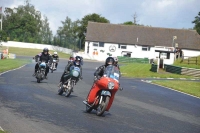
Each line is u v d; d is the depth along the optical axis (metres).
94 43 155.88
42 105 23.47
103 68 21.55
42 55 38.25
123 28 160.38
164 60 93.12
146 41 155.50
